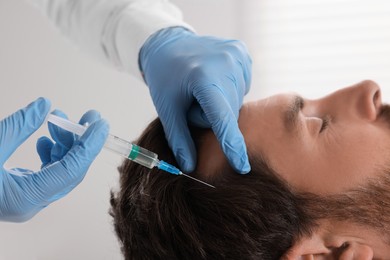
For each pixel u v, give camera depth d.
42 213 2.09
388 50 2.20
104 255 2.06
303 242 1.09
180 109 1.22
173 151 1.16
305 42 2.28
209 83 1.17
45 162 1.29
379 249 1.15
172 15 1.86
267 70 2.30
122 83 2.29
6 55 2.35
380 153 1.12
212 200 1.08
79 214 2.10
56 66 2.33
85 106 2.28
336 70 2.24
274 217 1.05
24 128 1.08
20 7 2.38
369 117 1.17
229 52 1.35
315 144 1.11
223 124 1.08
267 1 2.32
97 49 1.80
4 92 2.31
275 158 1.10
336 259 1.15
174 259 1.11
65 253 2.06
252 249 1.06
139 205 1.14
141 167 1.19
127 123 2.25
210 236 1.07
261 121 1.14
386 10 2.21
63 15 1.81
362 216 1.09
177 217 1.09
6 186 1.07
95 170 2.09
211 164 1.13
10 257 2.03
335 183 1.09
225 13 2.35
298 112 1.14
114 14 1.71
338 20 2.25
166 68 1.34
